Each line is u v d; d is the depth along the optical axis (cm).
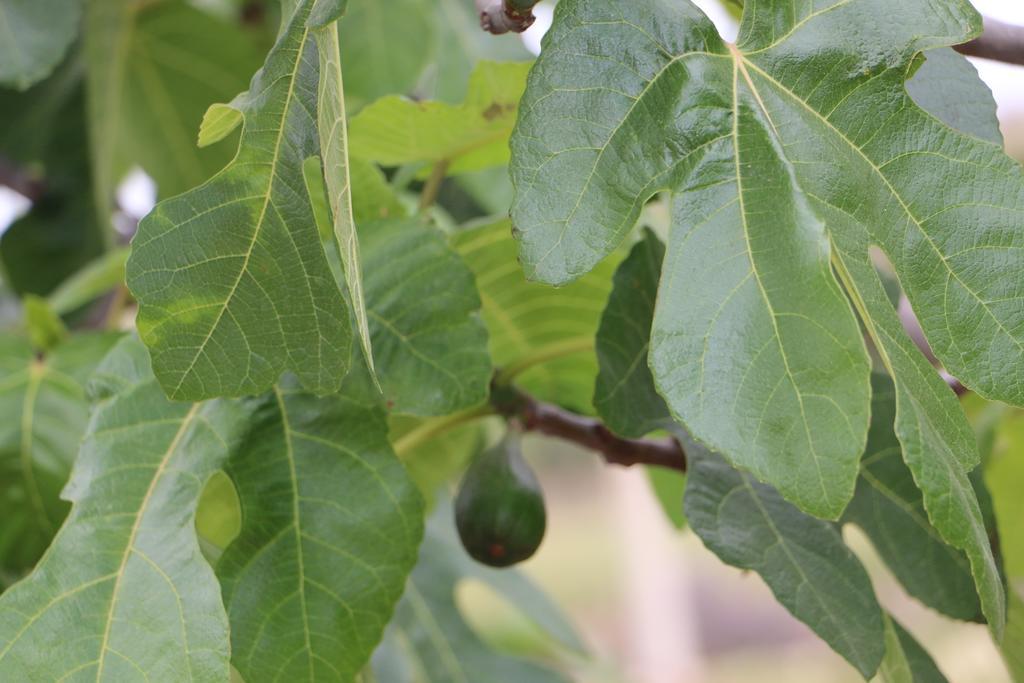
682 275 85
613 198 86
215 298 89
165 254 88
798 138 87
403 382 97
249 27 168
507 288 112
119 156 158
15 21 118
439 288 98
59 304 124
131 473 95
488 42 137
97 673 90
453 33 137
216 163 153
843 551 96
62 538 93
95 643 91
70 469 109
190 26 145
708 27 88
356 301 85
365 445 96
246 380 89
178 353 89
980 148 88
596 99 86
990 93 94
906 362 85
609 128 86
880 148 88
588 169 86
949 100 94
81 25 134
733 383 84
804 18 89
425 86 151
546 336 115
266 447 96
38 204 148
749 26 89
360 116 104
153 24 144
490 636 195
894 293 104
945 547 103
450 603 135
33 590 91
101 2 134
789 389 84
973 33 88
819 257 85
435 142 106
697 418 84
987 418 121
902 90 88
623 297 97
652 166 86
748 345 84
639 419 96
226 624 91
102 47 136
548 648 194
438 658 133
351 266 85
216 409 96
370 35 138
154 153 153
